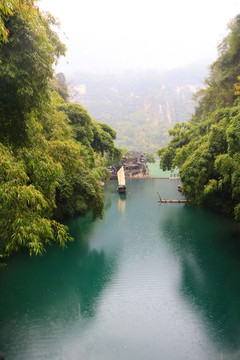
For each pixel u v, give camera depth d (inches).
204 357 358.9
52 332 408.5
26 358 353.4
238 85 925.8
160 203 1515.7
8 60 252.5
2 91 260.7
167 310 469.7
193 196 1291.8
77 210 1128.8
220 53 1213.1
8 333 404.2
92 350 369.7
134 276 600.4
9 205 245.1
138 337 400.5
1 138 283.1
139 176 3353.8
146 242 835.4
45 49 277.7
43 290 538.0
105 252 749.3
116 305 486.3
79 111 1104.2
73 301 496.1
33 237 247.8
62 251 746.8
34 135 356.2
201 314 456.1
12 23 251.9
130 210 1326.3
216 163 754.8
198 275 601.3
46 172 301.9
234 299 500.1
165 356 360.5
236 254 719.7
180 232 928.3
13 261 673.0
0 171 235.0
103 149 1494.8
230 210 1046.4
